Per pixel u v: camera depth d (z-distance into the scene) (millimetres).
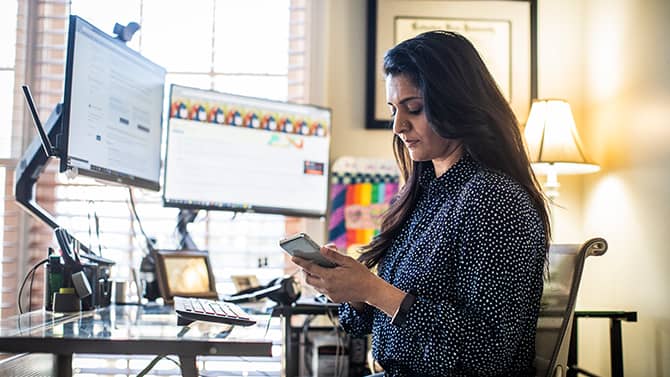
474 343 1308
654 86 2293
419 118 1513
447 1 3021
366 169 2959
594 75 2844
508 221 1350
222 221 3021
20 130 2990
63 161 1806
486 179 1409
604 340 2617
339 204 2938
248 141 2605
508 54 3008
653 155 2285
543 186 2879
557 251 1618
